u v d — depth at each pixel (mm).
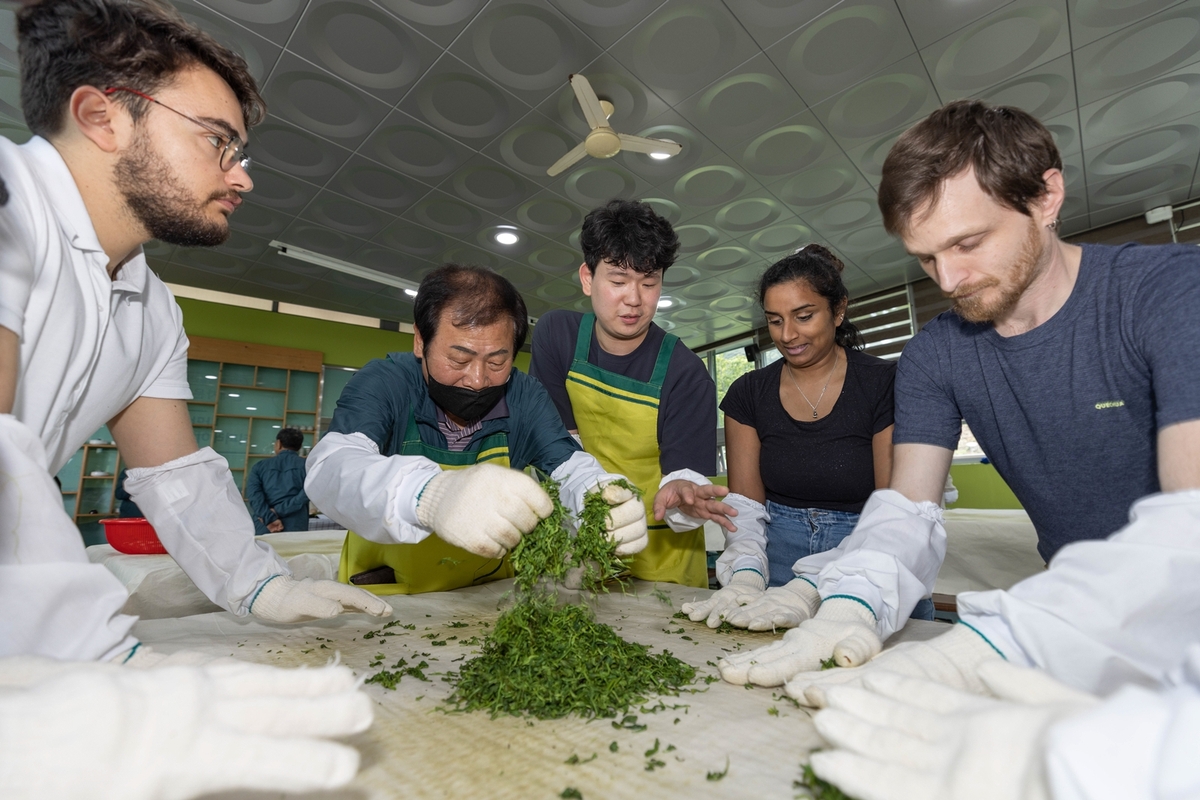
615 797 559
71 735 405
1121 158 5168
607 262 1778
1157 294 888
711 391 2070
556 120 4648
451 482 1010
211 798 522
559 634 986
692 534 2141
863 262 7082
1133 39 3904
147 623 1213
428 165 5211
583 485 1418
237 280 7762
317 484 1285
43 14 801
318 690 533
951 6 3639
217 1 3602
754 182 5461
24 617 647
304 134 4801
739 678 879
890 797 453
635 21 3719
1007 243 905
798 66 4094
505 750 665
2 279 690
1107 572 678
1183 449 755
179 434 1213
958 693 524
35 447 690
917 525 1149
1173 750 306
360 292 8195
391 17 3729
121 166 877
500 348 1354
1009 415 1143
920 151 904
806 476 1835
